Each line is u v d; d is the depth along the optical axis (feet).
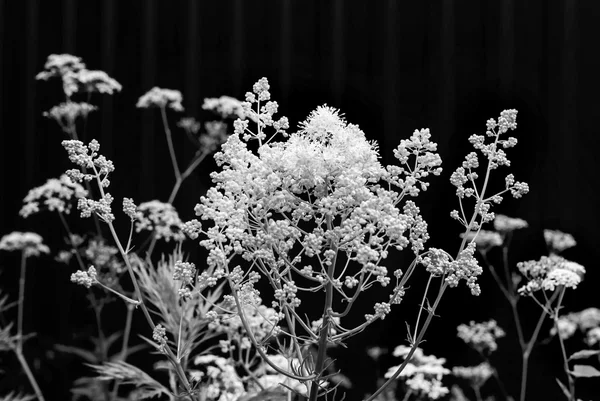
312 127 3.08
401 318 11.12
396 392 9.13
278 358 4.92
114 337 8.55
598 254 11.62
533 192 11.83
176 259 5.05
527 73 12.09
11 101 12.96
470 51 12.17
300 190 3.04
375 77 12.25
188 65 12.46
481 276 11.64
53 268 12.17
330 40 12.28
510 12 11.93
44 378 11.68
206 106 9.18
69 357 11.63
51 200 8.28
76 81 9.48
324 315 2.91
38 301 12.16
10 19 13.00
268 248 2.96
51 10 12.94
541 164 11.89
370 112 12.18
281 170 3.04
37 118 12.71
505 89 11.91
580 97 12.01
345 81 12.23
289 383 3.92
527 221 11.78
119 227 11.55
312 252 2.82
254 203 3.01
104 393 8.20
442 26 12.03
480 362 11.38
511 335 11.50
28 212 8.16
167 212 7.45
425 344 11.39
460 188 3.31
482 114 12.03
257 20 12.53
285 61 12.18
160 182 12.42
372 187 3.04
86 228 11.71
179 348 3.18
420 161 3.15
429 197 11.54
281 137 10.34
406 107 12.11
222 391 4.54
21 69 13.01
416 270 11.18
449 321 11.41
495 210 11.68
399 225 2.78
